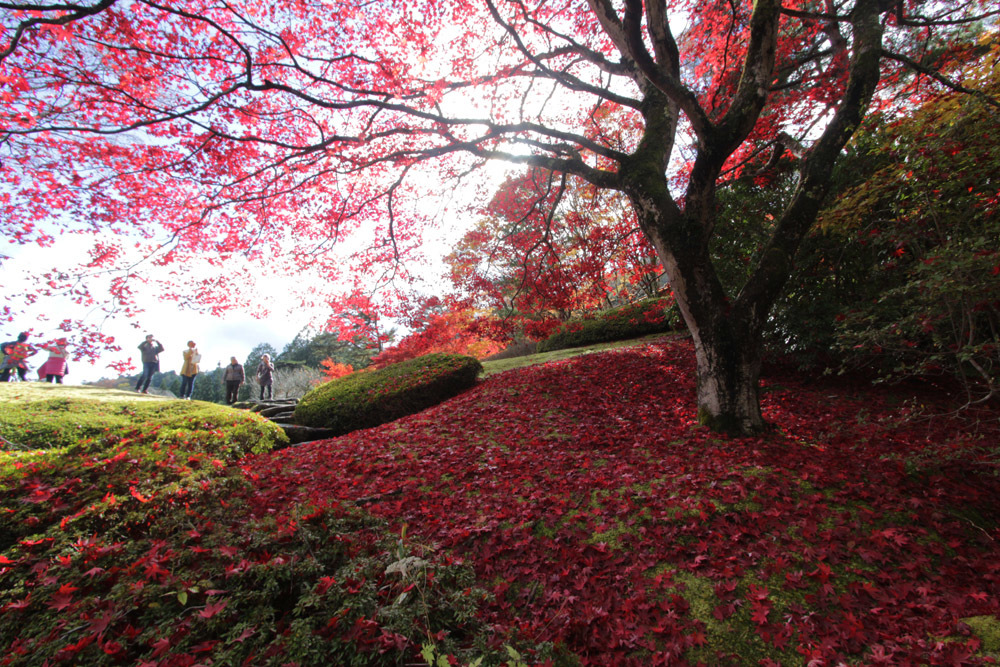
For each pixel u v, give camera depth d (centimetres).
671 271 559
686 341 1093
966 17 803
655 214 553
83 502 333
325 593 222
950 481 399
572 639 260
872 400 644
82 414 729
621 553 338
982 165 407
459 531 374
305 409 934
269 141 607
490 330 967
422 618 216
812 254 698
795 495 390
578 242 945
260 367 1606
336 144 654
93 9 436
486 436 641
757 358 542
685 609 280
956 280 334
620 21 531
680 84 482
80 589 238
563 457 527
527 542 356
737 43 846
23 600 230
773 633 258
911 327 403
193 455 435
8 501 329
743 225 849
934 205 426
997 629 238
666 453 511
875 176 480
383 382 992
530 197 1060
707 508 377
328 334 2922
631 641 259
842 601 274
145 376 1189
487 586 314
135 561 259
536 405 783
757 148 928
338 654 194
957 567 298
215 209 680
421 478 497
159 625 208
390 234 839
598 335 1465
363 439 676
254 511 363
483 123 611
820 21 761
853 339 461
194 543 279
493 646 218
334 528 293
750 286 546
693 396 723
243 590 232
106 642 199
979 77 495
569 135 600
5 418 676
